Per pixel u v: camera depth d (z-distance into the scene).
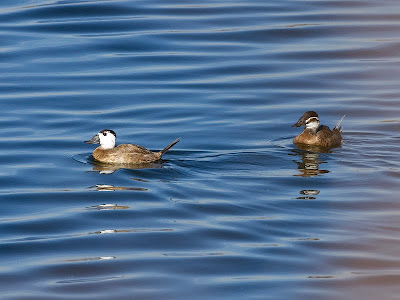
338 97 24.03
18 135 20.75
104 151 18.94
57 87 24.53
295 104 23.45
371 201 16.34
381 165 18.58
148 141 20.41
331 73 25.91
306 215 15.69
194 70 26.19
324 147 19.95
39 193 16.94
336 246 14.30
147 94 24.11
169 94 24.14
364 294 12.57
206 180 17.59
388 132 21.12
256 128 21.48
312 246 14.30
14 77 25.27
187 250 14.18
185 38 29.08
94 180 17.67
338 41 28.81
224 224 15.26
